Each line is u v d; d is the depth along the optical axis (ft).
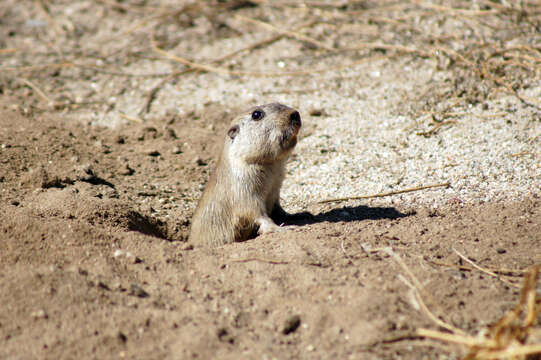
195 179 44.50
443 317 21.80
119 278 25.11
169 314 22.57
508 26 59.11
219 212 34.50
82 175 41.01
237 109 54.65
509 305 22.25
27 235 28.25
